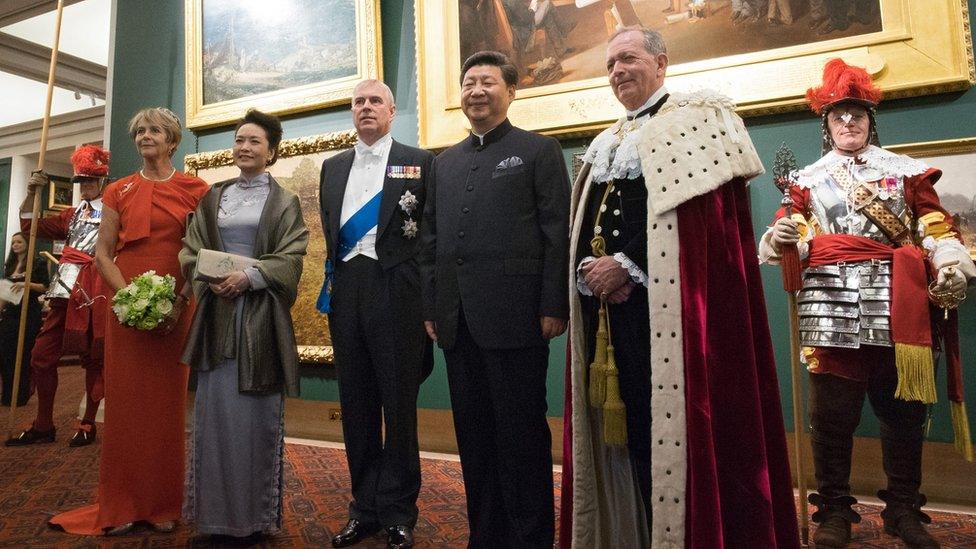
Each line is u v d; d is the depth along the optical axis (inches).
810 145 134.0
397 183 98.7
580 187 79.3
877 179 97.3
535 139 83.6
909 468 96.4
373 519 97.3
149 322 100.7
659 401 62.1
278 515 97.3
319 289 180.7
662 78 74.7
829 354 95.6
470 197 82.7
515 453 78.3
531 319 78.5
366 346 98.6
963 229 120.9
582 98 149.7
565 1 154.1
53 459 154.0
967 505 116.0
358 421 98.4
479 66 84.3
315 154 183.5
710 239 64.2
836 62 103.0
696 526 58.4
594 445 74.3
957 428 93.3
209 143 203.5
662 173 64.7
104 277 111.0
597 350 69.2
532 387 79.0
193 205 115.6
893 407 96.7
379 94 101.2
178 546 96.0
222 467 95.0
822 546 92.7
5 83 404.8
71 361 450.9
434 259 89.7
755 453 60.7
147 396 106.3
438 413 161.3
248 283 95.9
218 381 96.4
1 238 483.2
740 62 136.3
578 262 74.2
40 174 171.2
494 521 82.0
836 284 95.0
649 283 64.1
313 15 185.8
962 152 121.8
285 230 103.3
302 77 186.5
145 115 114.1
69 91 420.2
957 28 122.2
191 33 202.2
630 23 147.5
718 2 139.9
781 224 94.9
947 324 95.0
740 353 62.4
